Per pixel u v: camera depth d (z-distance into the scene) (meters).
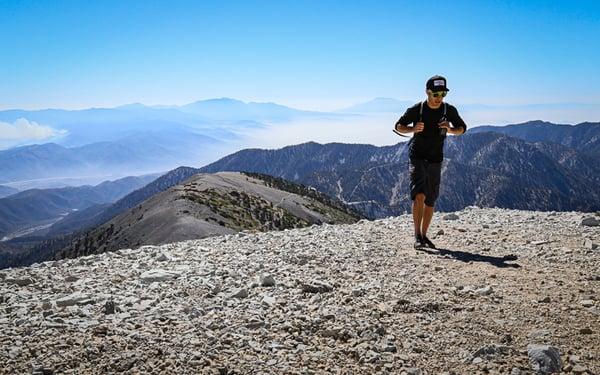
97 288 4.93
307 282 4.79
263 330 3.93
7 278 5.37
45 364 3.46
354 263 5.49
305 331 3.96
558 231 6.54
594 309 4.21
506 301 4.42
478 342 3.83
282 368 3.52
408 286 4.75
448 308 4.32
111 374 3.40
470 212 8.69
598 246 5.70
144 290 4.80
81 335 3.82
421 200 5.91
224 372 3.47
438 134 5.75
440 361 3.65
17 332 3.88
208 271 5.35
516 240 6.21
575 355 3.66
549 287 4.67
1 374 3.34
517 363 3.59
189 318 4.14
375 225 7.80
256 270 5.35
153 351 3.63
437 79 5.50
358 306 4.36
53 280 5.33
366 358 3.64
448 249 5.95
